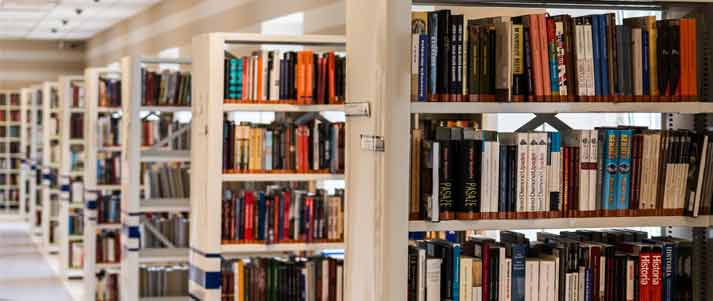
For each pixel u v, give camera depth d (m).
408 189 3.37
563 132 3.65
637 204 3.64
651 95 3.62
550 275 3.55
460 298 3.46
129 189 7.34
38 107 15.44
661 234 4.07
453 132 3.49
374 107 3.46
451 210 3.44
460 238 4.82
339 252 6.39
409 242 3.64
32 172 15.51
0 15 15.80
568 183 3.56
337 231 5.87
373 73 3.47
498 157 3.47
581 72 3.53
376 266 3.43
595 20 3.55
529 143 3.51
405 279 3.38
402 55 3.35
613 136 3.60
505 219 3.48
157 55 14.16
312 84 5.76
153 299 7.32
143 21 15.09
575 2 3.80
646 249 3.64
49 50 20.64
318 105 5.76
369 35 3.51
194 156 6.02
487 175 3.46
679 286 3.72
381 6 3.38
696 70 3.70
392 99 3.35
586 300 3.59
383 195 3.37
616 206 3.62
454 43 3.42
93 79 9.39
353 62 3.69
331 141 5.88
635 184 3.63
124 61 7.78
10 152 19.61
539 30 3.48
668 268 3.68
